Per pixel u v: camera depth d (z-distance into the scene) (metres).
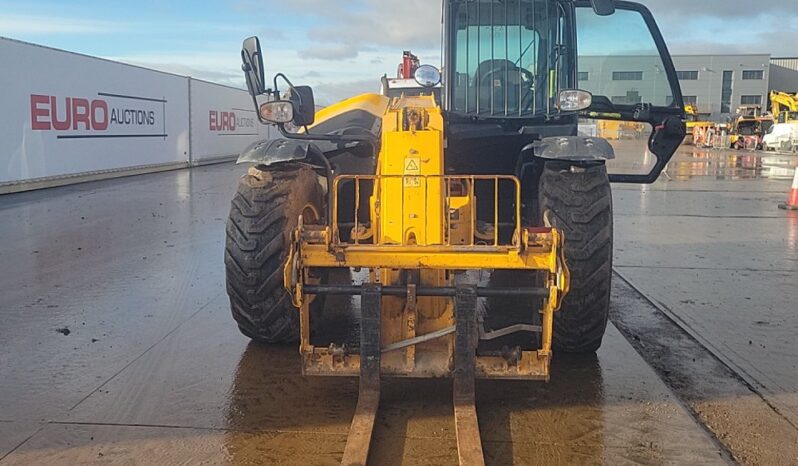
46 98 12.73
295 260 3.24
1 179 11.80
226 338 4.50
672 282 6.15
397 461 2.95
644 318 5.06
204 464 2.92
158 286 5.82
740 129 35.75
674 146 5.16
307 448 3.06
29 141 12.38
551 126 4.78
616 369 4.01
